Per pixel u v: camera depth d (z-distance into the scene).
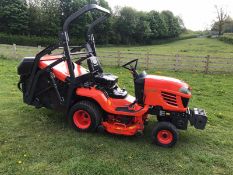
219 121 7.89
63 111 7.13
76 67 6.94
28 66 6.71
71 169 4.88
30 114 7.37
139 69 17.19
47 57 6.91
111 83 6.44
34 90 6.77
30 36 47.91
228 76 15.96
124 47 56.34
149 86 5.95
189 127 7.17
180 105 5.87
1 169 4.80
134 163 5.24
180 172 5.07
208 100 10.33
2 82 11.12
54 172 4.81
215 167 5.34
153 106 6.03
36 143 5.78
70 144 5.79
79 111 6.36
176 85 5.91
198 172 5.10
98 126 6.29
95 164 5.06
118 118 6.32
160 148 5.88
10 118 7.07
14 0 48.81
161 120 6.31
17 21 49.03
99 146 5.77
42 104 6.91
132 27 65.06
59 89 6.63
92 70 6.59
